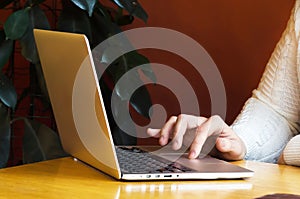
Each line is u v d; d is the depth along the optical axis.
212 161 1.40
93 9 2.33
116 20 2.63
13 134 2.80
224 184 1.20
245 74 2.69
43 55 1.31
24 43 2.20
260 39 2.65
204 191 1.13
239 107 2.71
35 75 2.50
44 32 1.26
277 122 1.92
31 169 1.28
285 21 2.59
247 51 2.68
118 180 1.19
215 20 2.72
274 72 2.00
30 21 2.22
